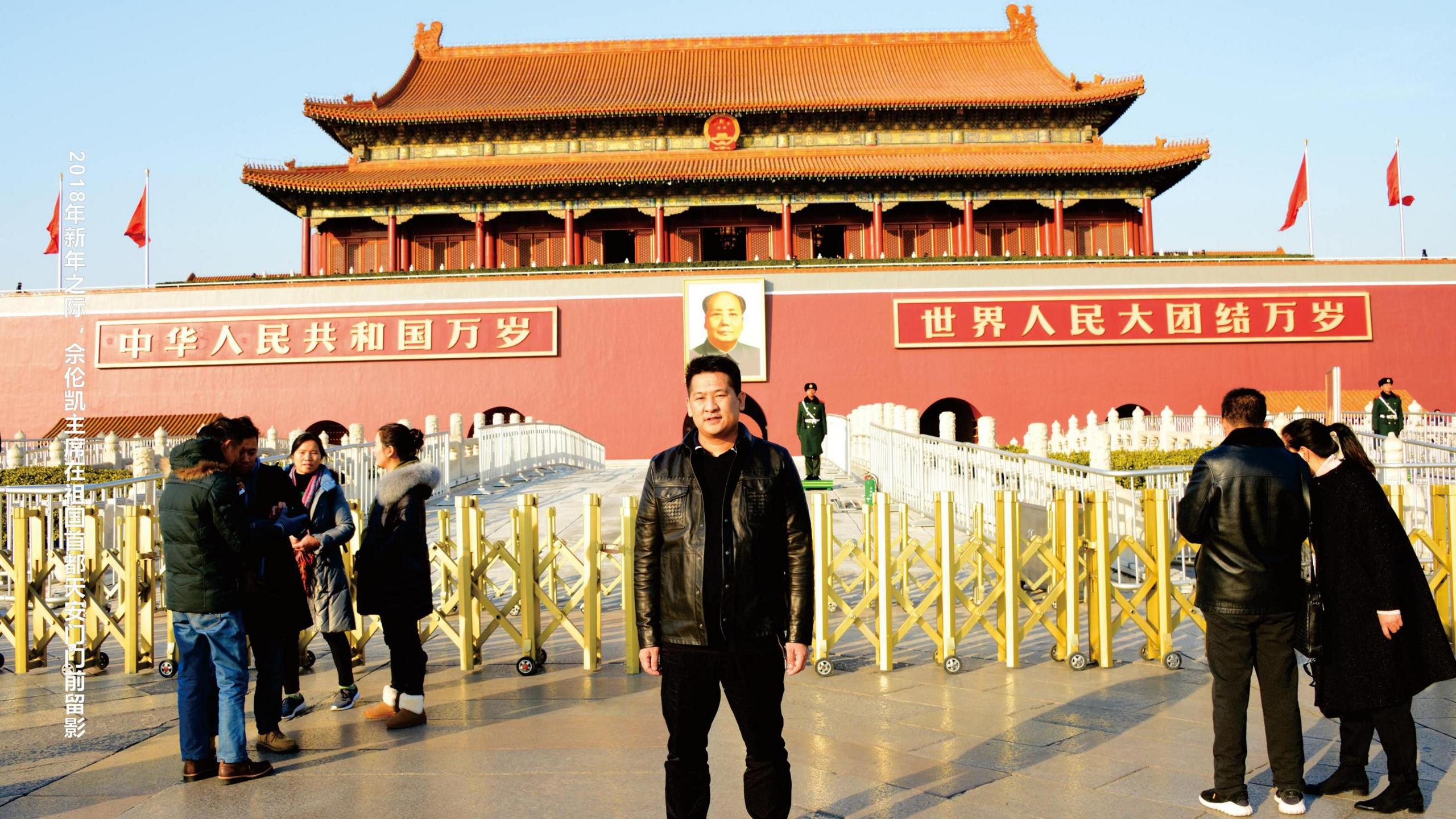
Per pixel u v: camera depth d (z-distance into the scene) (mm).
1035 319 40125
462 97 48656
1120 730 7305
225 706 6379
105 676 9570
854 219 46750
